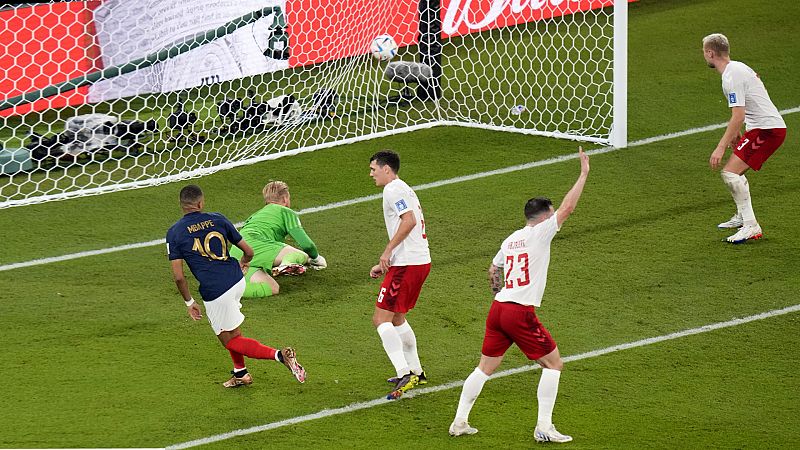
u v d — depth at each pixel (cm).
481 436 2816
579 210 4334
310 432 2844
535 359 2744
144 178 4809
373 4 5872
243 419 2911
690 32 6588
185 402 3000
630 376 3122
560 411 2936
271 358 2983
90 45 5375
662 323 3438
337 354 3294
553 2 6425
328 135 5291
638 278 3750
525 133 5256
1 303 3628
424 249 3036
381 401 3012
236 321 3020
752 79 3859
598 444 2761
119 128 5100
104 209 4491
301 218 4378
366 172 4862
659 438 2786
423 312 3559
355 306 3619
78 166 4950
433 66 5725
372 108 5575
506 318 2705
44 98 5062
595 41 6228
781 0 7056
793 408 2930
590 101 5612
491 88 5825
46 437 2802
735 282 3694
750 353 3234
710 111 5419
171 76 5459
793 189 4459
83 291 3731
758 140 3891
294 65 5731
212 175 4862
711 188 4509
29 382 3102
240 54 5603
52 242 4162
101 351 3300
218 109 5384
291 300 3669
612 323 3447
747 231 3969
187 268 3928
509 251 2738
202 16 5503
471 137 5247
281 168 4922
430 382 3123
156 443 2783
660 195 4453
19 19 5241
